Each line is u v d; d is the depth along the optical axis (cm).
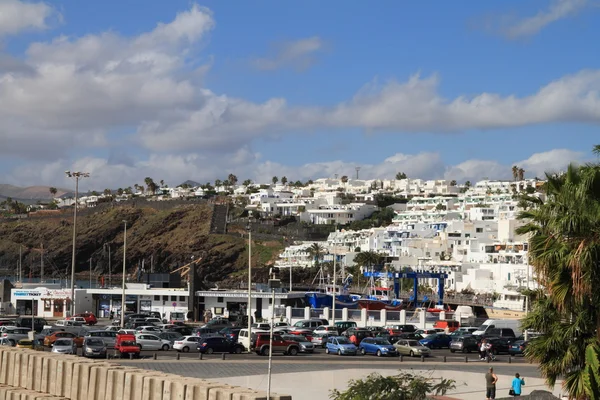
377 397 2891
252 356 7719
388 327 10262
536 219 3347
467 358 7575
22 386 5638
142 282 14725
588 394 3050
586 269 3070
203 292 12794
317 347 9012
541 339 3306
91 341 7319
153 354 7731
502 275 18862
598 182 3162
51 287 14588
